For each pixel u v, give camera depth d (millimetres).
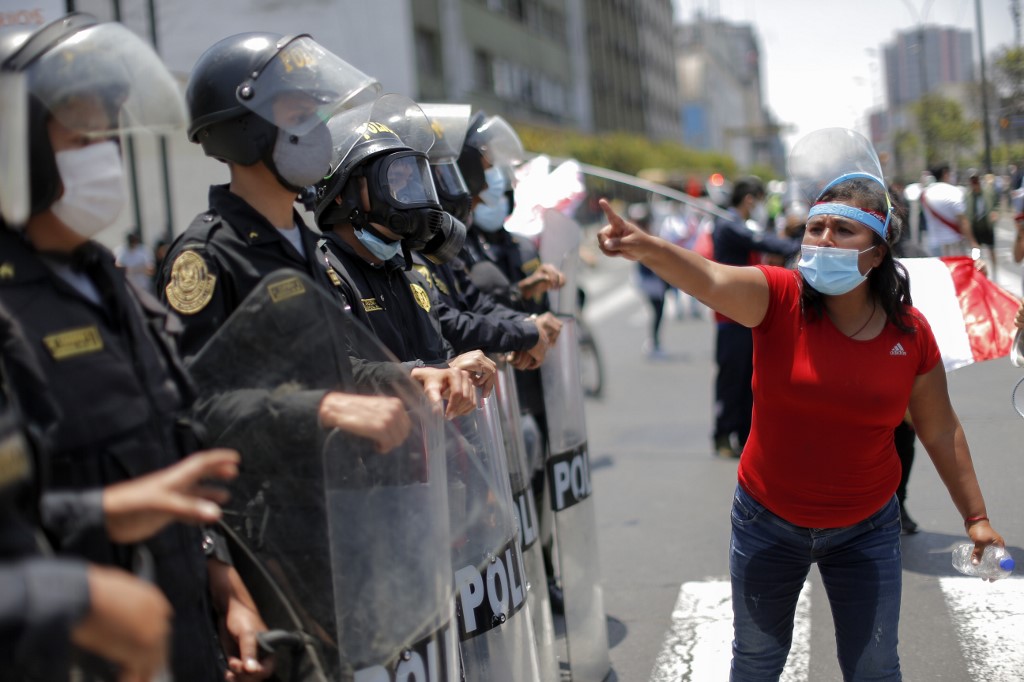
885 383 2520
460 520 2264
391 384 1981
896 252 4043
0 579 1231
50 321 1624
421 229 2756
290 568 1942
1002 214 4203
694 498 6070
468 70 28891
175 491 1517
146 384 1741
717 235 6633
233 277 2082
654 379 10836
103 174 1692
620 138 31859
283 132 2145
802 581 2699
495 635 2584
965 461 2713
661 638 4062
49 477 1570
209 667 1814
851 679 2627
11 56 1601
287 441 1901
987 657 3422
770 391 2594
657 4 63594
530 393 4207
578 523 3551
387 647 1927
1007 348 3387
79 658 1431
